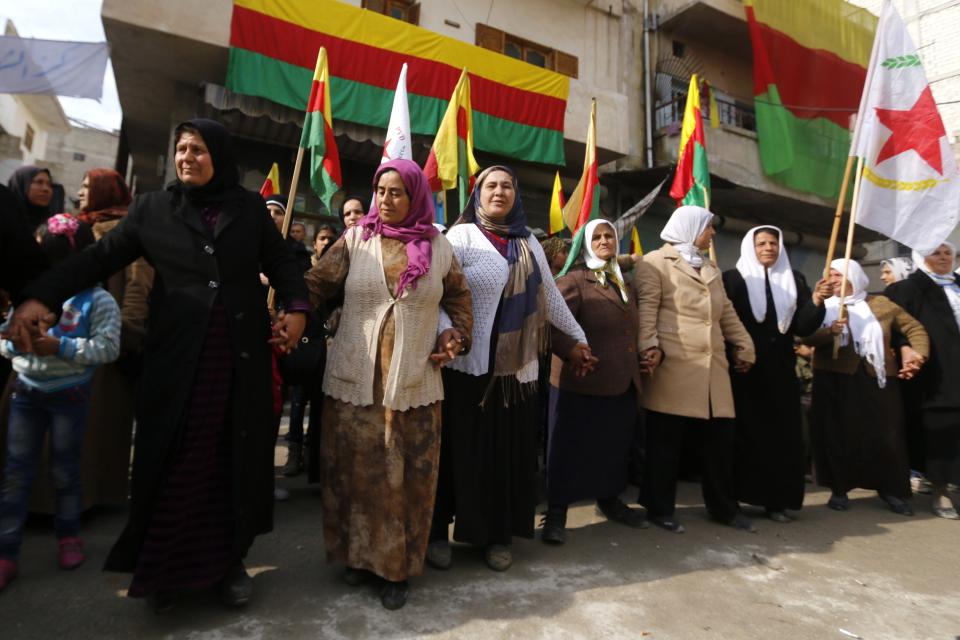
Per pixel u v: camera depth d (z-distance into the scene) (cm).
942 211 339
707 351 305
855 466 362
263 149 757
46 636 173
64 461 220
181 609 193
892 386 372
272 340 194
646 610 208
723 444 313
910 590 239
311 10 651
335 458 215
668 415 306
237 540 186
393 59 698
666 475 305
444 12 831
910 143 352
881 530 322
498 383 243
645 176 925
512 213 258
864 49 1130
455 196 862
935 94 1320
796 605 220
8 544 205
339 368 213
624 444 300
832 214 1127
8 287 186
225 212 193
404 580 205
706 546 280
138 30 602
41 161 1662
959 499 347
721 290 323
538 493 374
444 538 242
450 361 235
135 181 1200
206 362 184
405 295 207
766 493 323
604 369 288
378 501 205
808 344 374
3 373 193
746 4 1012
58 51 505
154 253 184
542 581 229
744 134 989
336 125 678
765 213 1131
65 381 215
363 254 215
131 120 845
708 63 1102
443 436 243
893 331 380
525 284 246
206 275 186
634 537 289
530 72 793
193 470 180
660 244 1033
